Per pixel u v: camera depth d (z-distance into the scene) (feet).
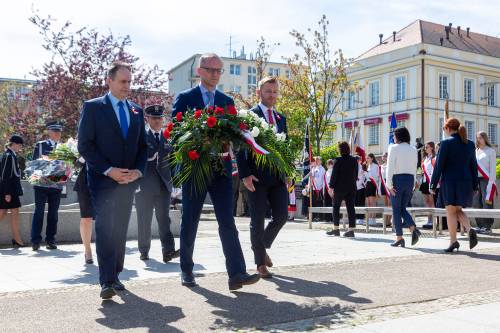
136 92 84.12
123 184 17.72
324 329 13.32
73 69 80.79
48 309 15.53
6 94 138.72
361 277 20.38
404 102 160.35
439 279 19.95
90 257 24.84
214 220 61.26
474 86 167.22
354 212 37.27
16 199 31.83
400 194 30.45
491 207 41.24
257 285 18.89
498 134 172.86
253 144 17.66
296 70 105.60
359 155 58.13
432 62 157.38
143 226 25.53
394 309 15.40
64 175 30.09
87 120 17.26
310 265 23.25
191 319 14.40
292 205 59.41
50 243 30.58
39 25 80.28
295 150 20.40
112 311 15.29
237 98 115.03
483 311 15.06
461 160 27.50
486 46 176.76
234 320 14.29
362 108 173.47
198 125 17.52
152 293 17.62
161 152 24.67
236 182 68.64
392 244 30.83
